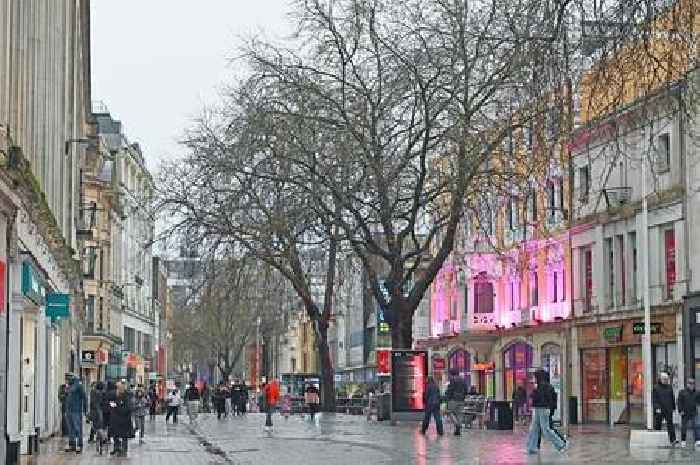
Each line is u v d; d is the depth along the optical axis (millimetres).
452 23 40219
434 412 39938
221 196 46375
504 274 68938
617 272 54156
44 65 36000
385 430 43938
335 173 43688
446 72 41094
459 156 41281
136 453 33500
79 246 64438
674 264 49344
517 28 16109
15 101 27500
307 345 134250
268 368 104750
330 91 43438
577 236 58281
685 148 47906
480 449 32031
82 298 67938
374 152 42938
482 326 71000
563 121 17312
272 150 43562
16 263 28484
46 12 37094
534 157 18125
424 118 42312
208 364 130875
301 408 75875
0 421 25406
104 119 102312
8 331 27047
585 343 57156
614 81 15680
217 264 48562
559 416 59812
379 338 79875
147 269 124562
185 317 109500
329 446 34438
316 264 53156
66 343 52406
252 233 47156
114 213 92625
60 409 46094
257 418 65750
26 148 30406
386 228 46062
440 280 78438
